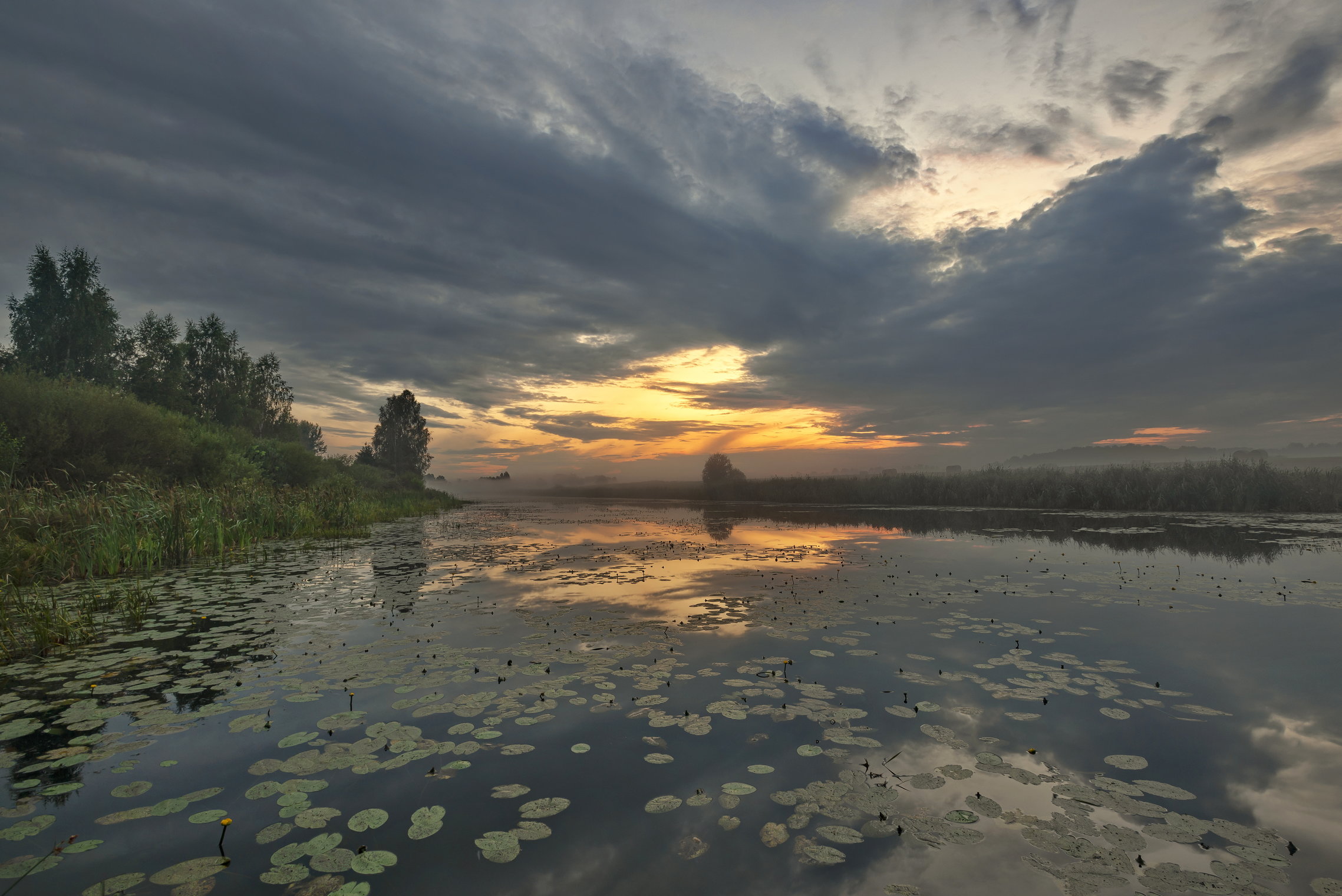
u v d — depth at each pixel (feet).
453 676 17.47
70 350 101.71
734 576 34.42
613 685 16.63
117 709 14.96
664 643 20.85
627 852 9.21
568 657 19.22
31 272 101.14
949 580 32.17
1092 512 77.25
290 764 12.11
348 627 23.06
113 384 103.91
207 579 33.14
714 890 8.28
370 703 15.38
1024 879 8.54
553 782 11.41
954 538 51.47
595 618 24.48
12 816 10.24
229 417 131.54
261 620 24.20
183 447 60.44
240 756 12.46
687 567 37.96
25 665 18.42
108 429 53.98
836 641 21.02
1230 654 18.89
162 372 111.45
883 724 13.98
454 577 34.42
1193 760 12.09
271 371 151.02
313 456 96.07
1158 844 9.39
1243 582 30.14
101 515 36.55
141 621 23.86
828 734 13.43
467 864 8.91
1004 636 21.40
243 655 19.38
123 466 51.78
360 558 42.52
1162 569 34.01
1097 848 9.27
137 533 36.94
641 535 59.82
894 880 8.52
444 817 10.19
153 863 8.90
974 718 14.29
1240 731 13.43
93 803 10.66
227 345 135.03
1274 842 9.39
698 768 11.96
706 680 17.10
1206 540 45.93
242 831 9.78
